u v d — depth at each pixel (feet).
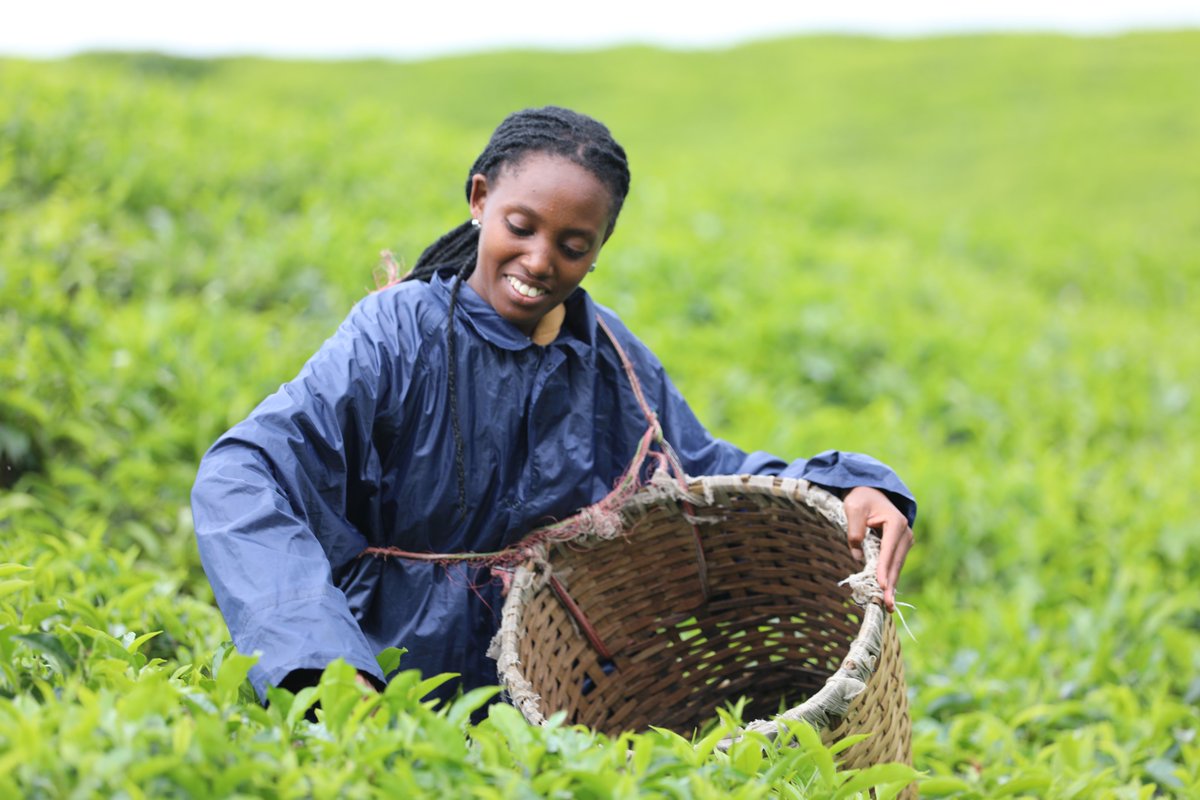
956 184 56.18
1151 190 54.13
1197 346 27.07
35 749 4.63
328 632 6.20
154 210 22.07
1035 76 72.59
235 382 15.06
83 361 14.82
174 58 71.41
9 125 22.90
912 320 23.18
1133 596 14.48
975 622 12.98
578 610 7.84
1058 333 25.77
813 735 5.85
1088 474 18.53
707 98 71.10
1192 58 74.90
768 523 8.11
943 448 19.51
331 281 20.15
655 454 8.12
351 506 7.55
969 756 9.92
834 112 67.46
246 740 5.21
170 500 13.51
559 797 5.09
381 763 5.14
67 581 9.46
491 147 7.60
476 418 7.63
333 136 29.43
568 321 8.08
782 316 21.95
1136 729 10.59
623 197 7.64
